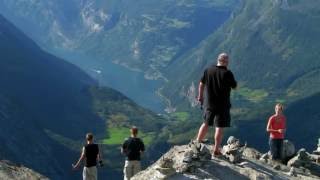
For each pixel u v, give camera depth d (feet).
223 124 68.95
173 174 64.75
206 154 68.80
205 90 69.15
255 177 67.10
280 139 89.97
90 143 85.92
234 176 66.13
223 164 68.13
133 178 66.54
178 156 68.49
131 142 83.71
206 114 69.21
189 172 65.46
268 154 90.38
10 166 81.00
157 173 64.69
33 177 79.46
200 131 70.38
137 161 84.23
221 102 68.33
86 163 85.87
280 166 80.07
